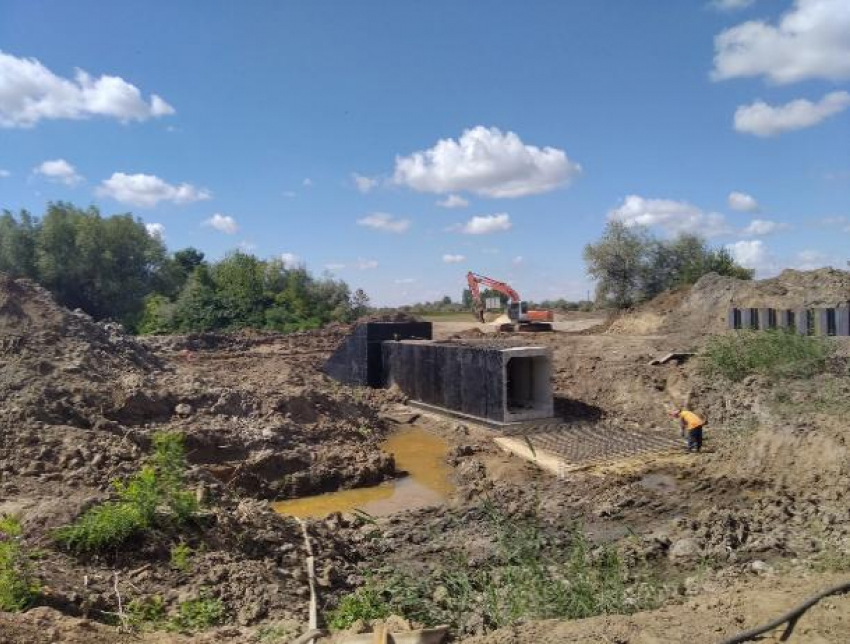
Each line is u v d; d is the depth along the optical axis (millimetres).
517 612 6527
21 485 10047
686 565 8523
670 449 14492
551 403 18047
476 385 18359
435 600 7207
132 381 15664
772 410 14281
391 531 10547
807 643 5133
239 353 30281
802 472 11344
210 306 40906
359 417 18625
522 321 35906
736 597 6016
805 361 16672
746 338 18875
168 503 8719
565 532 9992
